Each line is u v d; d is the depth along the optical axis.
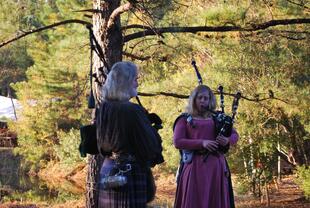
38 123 32.91
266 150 16.31
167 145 16.17
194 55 10.23
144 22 8.27
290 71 11.66
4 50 27.42
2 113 46.75
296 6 9.44
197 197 5.67
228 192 5.75
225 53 10.40
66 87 25.33
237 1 9.15
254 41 9.88
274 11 9.68
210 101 5.83
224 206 5.68
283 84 11.99
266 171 17.02
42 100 31.44
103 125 4.45
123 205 4.36
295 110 12.76
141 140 4.34
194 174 5.70
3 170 34.19
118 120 4.38
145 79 11.09
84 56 11.20
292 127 16.42
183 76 11.74
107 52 8.46
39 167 34.31
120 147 4.38
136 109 4.43
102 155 4.52
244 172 17.12
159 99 13.52
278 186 19.55
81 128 4.75
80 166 32.62
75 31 12.85
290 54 10.84
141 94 9.30
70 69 11.71
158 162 4.52
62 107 29.58
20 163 35.28
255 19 9.41
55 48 15.64
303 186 15.34
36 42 19.95
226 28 8.89
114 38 8.53
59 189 27.02
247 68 10.98
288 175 21.92
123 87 4.49
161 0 8.05
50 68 23.14
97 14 8.61
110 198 4.40
